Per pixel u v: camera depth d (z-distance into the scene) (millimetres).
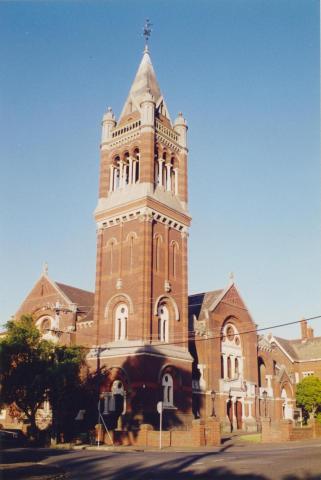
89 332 59719
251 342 68188
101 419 49406
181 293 57469
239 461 27297
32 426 48000
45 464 28516
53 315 63625
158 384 50969
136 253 54938
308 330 92750
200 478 21562
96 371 53250
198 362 61062
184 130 64375
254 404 65500
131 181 59125
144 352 50344
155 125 60406
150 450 39469
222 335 63844
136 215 56250
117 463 28328
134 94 63438
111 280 56344
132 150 60156
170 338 54594
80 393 52594
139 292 52969
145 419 48469
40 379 45812
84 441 48125
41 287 66750
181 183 61938
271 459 27906
